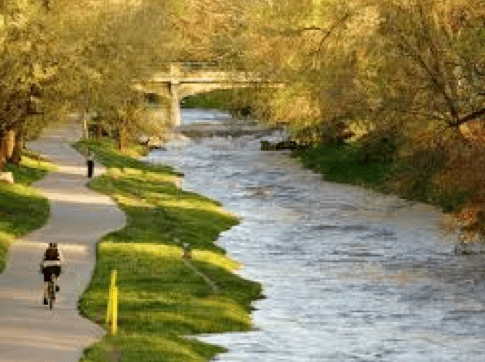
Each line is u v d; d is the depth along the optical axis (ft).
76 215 257.75
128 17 269.44
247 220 280.10
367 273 205.98
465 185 211.82
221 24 599.57
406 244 239.50
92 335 137.80
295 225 270.67
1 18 221.66
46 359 120.37
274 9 363.15
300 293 187.52
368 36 250.98
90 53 243.40
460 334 157.38
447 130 223.30
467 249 231.09
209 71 569.23
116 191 307.99
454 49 218.59
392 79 230.48
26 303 156.76
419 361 140.77
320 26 335.47
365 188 333.42
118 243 215.92
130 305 163.12
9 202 260.01
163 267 196.85
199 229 255.09
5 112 237.86
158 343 136.26
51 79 233.55
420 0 222.28
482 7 220.43
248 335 154.51
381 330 159.53
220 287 187.32
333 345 149.38
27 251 202.39
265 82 389.80
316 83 334.65
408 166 230.07
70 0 245.45
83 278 180.65
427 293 187.01
